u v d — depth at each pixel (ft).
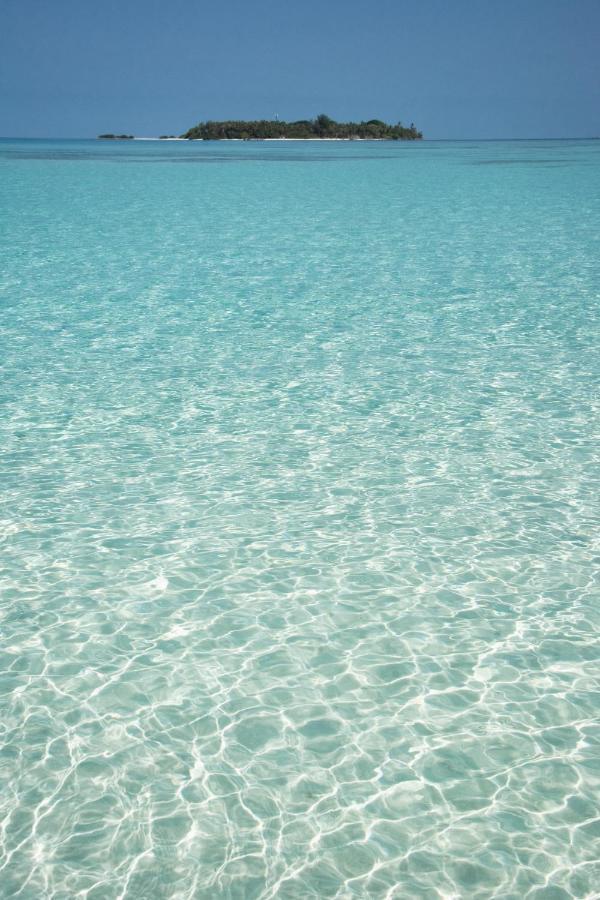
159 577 15.97
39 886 9.48
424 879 9.61
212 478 20.03
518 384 26.53
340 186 108.27
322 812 10.55
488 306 37.24
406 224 67.92
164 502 18.84
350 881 9.57
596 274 44.57
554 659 13.57
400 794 10.84
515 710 12.39
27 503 18.74
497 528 17.69
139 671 13.33
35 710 12.39
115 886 9.49
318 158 198.18
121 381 27.04
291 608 15.03
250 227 66.90
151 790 10.89
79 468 20.52
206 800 10.74
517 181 114.21
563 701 12.58
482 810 10.56
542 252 52.37
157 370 28.22
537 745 11.69
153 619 14.70
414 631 14.34
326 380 27.09
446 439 22.26
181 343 31.53
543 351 30.12
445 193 96.63
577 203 83.61
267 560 16.56
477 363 28.76
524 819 10.42
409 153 236.02
